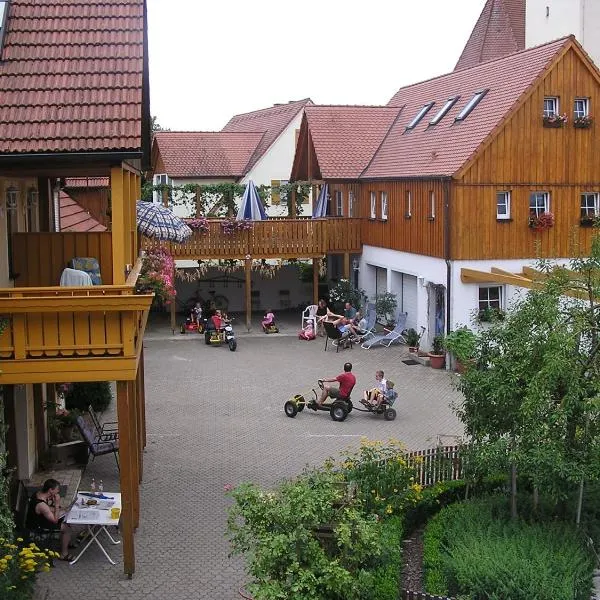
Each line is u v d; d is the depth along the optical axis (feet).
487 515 44.37
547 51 89.20
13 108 39.81
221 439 64.34
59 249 48.03
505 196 87.97
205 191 115.03
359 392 78.59
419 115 109.91
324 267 125.18
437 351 88.58
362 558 34.58
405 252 98.43
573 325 41.57
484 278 82.74
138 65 41.75
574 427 41.88
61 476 53.88
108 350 39.40
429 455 50.52
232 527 35.42
